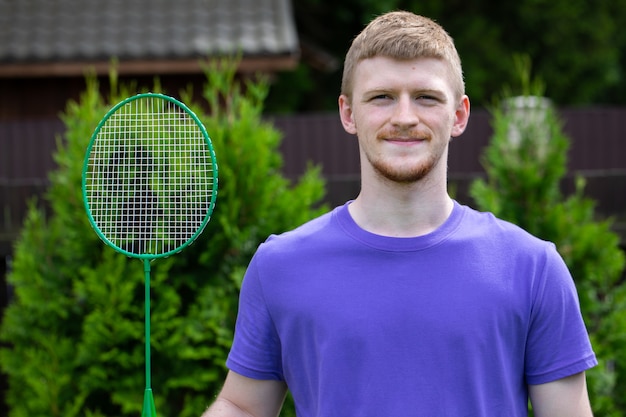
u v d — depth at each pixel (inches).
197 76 396.2
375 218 89.0
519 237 88.7
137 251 181.2
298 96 712.4
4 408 255.6
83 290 182.1
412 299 84.8
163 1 440.1
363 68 88.0
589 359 86.7
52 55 386.9
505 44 753.6
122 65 384.5
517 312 85.2
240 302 93.9
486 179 263.6
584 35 756.6
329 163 331.0
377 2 694.5
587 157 343.9
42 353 185.5
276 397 95.0
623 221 285.4
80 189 184.4
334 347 85.3
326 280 87.3
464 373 83.7
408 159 86.0
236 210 183.9
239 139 186.7
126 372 182.2
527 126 199.0
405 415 83.4
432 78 86.0
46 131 326.0
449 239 87.4
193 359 183.5
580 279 193.8
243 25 417.7
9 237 262.1
